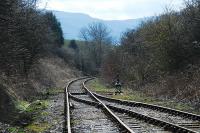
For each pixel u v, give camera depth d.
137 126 14.58
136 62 41.09
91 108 21.55
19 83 27.77
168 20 32.75
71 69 93.56
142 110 20.58
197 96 23.33
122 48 49.22
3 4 19.67
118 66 47.50
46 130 14.26
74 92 35.53
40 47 37.50
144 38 37.94
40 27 36.78
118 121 15.13
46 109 21.22
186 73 28.36
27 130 14.47
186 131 12.62
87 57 125.88
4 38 21.30
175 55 31.23
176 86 27.44
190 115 17.06
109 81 49.56
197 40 30.34
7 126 14.80
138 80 37.50
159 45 32.38
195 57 30.16
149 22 41.34
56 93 34.59
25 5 29.14
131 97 29.17
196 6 31.31
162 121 14.49
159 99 26.56
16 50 23.98
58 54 96.44
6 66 22.97
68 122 14.59
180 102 23.89
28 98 26.64
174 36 31.52
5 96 19.52
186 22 31.73
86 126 14.79
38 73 43.19
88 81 63.53
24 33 30.11
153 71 35.41
